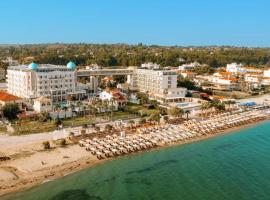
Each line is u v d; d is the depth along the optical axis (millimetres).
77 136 141250
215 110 198125
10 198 91625
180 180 105500
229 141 147625
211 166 117250
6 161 114312
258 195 95500
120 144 133625
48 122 161000
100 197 93938
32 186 98812
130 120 170875
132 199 93188
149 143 136875
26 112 173500
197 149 136000
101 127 156750
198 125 165625
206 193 96938
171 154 129250
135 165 117125
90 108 180500
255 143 144875
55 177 105188
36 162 114562
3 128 152000
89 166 114625
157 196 95062
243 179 106188
